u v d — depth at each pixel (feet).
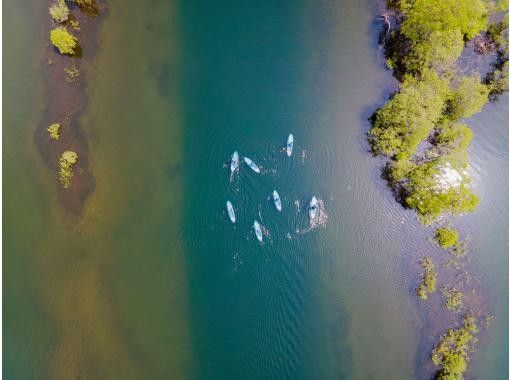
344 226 85.56
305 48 88.33
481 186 83.20
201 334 84.38
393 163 84.23
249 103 87.92
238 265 85.51
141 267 86.07
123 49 88.74
